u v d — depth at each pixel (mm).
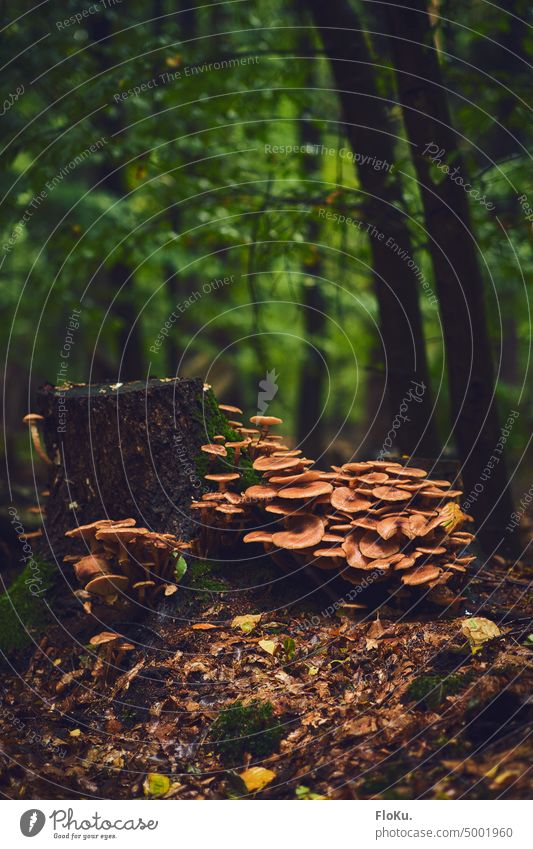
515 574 5020
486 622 3834
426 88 5445
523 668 3436
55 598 4602
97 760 3586
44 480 10906
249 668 3904
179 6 10062
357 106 6156
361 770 3178
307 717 3561
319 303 12297
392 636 3920
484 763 3014
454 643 3791
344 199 6457
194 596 4348
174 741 3625
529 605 4383
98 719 3848
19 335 13391
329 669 3824
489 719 3215
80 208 10625
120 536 3990
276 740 3492
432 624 3990
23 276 11438
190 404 4668
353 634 3980
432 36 5461
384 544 3965
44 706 3996
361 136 6184
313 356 12711
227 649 4012
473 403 5672
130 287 10547
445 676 3523
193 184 7570
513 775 2898
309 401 13703
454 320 5633
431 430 6180
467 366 5648
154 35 7316
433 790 2977
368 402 15805
